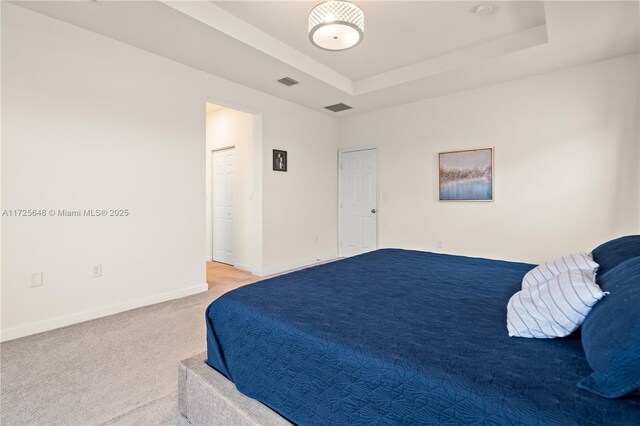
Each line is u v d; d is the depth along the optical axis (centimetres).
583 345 92
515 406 75
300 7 267
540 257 365
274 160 450
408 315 130
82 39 268
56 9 241
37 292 247
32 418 150
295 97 444
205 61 329
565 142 347
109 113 285
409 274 197
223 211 526
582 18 246
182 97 337
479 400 79
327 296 155
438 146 439
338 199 559
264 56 316
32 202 245
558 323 104
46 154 251
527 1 255
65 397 166
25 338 236
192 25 262
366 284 175
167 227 327
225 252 525
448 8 265
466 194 416
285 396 118
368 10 267
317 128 516
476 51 329
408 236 472
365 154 523
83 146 270
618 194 321
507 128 383
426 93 423
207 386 139
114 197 288
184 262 341
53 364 199
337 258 547
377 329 117
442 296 154
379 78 405
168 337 238
